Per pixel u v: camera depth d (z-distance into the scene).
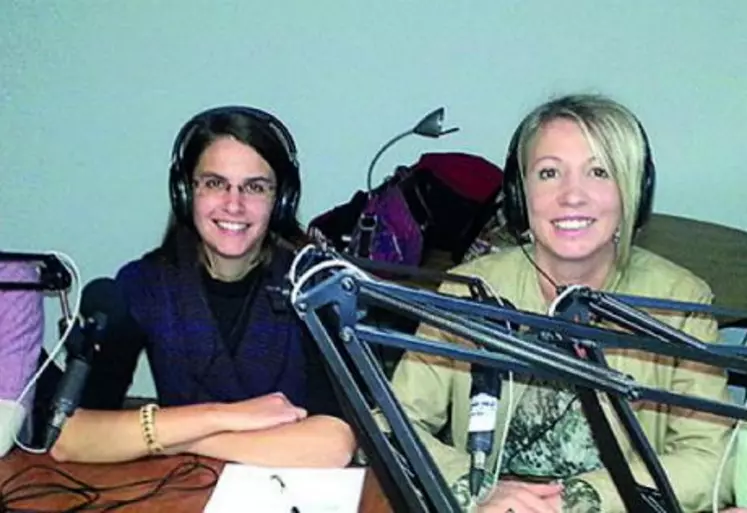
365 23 2.83
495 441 1.38
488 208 2.47
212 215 1.73
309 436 1.44
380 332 0.76
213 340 1.76
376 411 0.77
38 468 1.43
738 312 0.96
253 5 2.86
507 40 2.78
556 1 2.74
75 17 2.92
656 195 2.83
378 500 1.32
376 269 0.94
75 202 3.08
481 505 1.25
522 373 0.82
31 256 1.27
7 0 2.92
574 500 1.29
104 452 1.44
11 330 1.59
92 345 1.38
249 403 1.52
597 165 1.50
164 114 2.98
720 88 2.73
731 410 0.80
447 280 1.04
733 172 2.79
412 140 2.90
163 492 1.35
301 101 2.92
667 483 0.92
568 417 1.48
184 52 2.92
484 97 2.84
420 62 2.84
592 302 0.91
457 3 2.78
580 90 2.78
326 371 0.80
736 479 1.37
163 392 1.79
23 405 1.55
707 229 2.39
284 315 1.74
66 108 3.00
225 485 1.36
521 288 1.62
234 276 1.79
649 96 2.77
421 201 2.54
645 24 2.72
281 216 1.80
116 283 1.76
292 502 1.31
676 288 1.60
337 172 2.95
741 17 2.67
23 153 3.04
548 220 1.54
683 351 0.81
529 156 1.55
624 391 0.78
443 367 1.56
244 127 1.72
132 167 3.03
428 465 0.77
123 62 2.95
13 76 2.98
